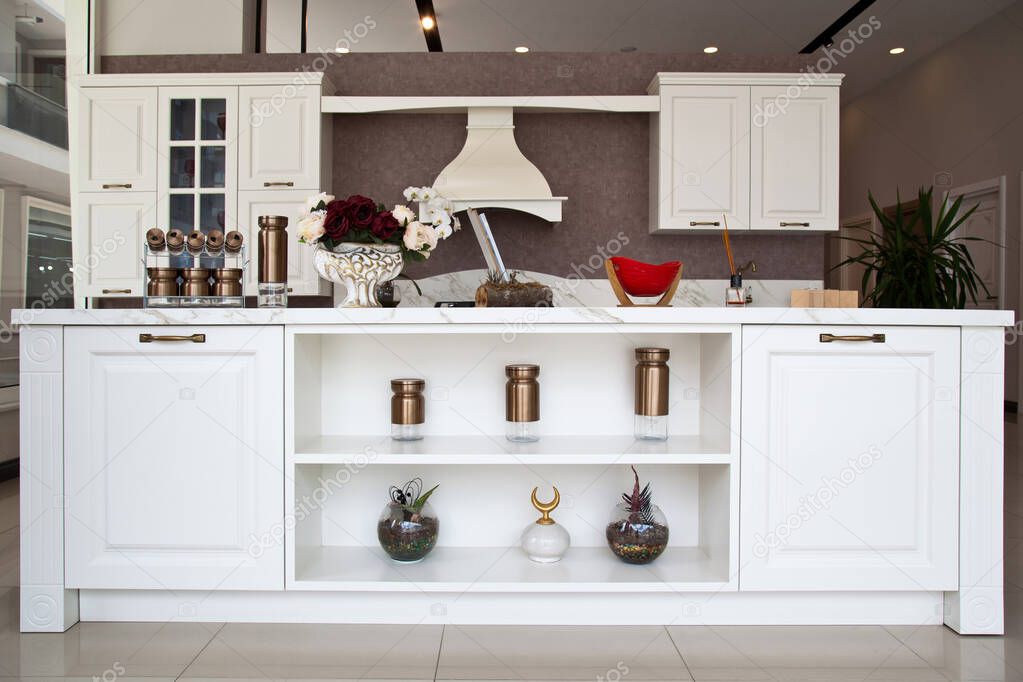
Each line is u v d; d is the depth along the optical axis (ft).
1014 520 10.23
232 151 11.41
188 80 11.43
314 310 6.21
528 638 6.29
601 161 12.44
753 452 6.32
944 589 6.35
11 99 12.64
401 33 18.67
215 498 6.28
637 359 7.15
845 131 26.48
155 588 6.30
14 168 12.89
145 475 6.28
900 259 12.64
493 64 12.54
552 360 7.46
